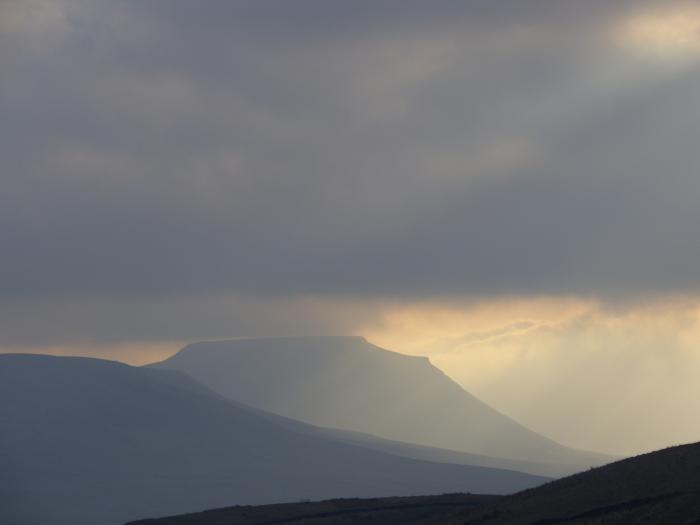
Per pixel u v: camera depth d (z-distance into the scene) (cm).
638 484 13588
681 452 14462
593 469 15412
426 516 18950
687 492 12600
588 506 13362
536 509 13938
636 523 11494
